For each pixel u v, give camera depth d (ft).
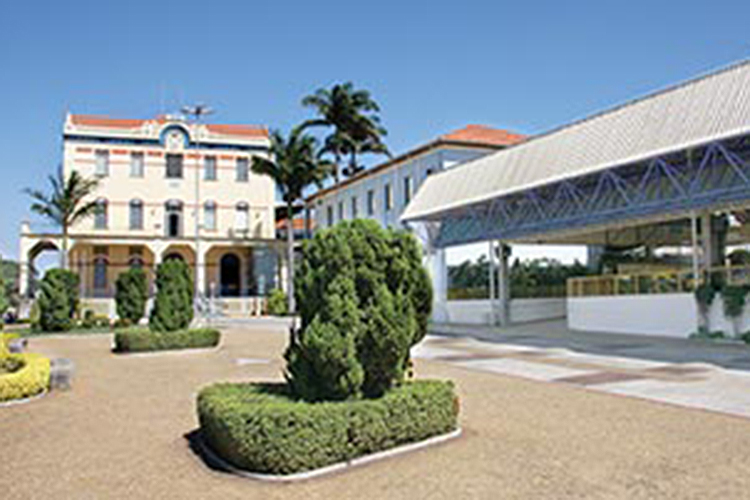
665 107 63.21
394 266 25.11
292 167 134.41
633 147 63.93
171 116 158.81
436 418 24.99
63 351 66.54
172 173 156.04
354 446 22.20
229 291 159.02
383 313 24.38
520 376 44.80
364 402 23.12
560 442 24.94
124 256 150.30
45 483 21.16
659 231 101.76
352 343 23.79
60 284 94.99
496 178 85.56
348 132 162.20
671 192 68.28
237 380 43.98
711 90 58.85
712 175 64.80
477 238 96.48
